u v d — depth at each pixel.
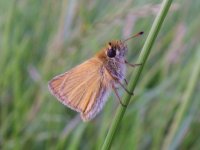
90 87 0.11
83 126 0.15
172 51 0.17
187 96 0.14
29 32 0.19
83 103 0.11
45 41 0.19
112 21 0.16
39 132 0.16
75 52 0.17
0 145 0.16
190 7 0.19
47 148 0.16
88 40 0.17
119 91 0.15
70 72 0.11
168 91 0.17
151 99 0.17
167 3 0.08
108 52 0.11
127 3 0.16
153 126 0.16
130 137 0.15
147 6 0.15
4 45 0.18
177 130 0.15
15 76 0.17
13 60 0.18
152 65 0.18
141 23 0.18
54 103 0.17
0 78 0.17
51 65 0.17
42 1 0.20
